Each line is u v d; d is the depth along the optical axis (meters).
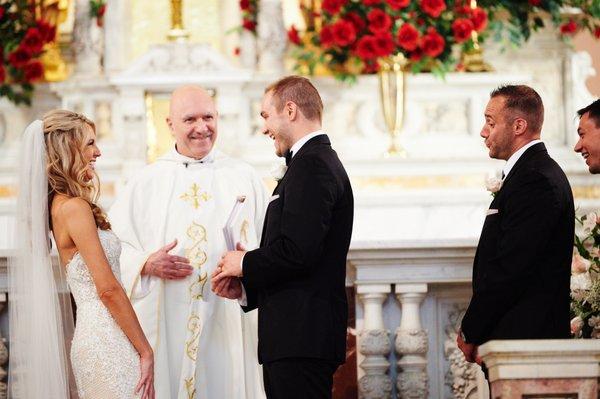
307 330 6.74
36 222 7.04
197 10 11.84
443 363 9.24
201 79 11.12
